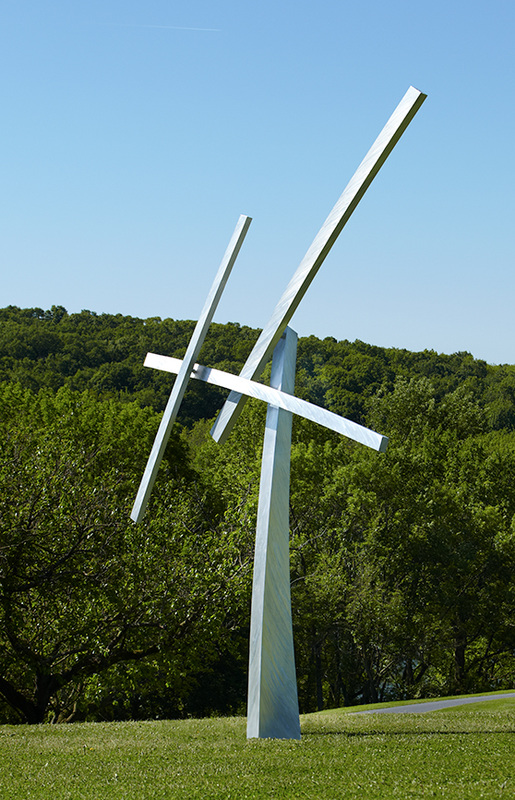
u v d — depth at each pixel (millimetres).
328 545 33094
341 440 45156
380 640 31281
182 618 21172
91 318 139000
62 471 21656
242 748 10742
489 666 37812
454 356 123938
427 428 48281
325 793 8039
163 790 8359
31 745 11641
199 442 65938
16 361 93812
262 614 12031
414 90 10852
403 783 8367
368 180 11398
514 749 10391
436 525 33719
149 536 21531
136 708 31500
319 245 11938
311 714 19781
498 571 34062
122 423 35062
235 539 23094
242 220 12953
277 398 12250
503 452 40375
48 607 20141
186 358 13305
